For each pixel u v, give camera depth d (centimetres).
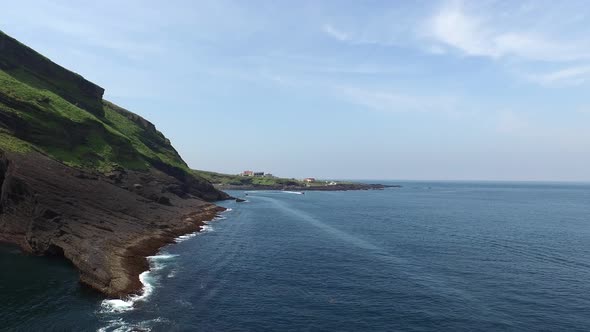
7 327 3006
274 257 5738
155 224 7100
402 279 4644
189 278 4466
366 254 6016
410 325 3309
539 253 6284
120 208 7019
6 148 6175
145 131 15525
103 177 8369
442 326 3300
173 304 3622
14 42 9819
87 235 5200
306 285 4369
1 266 4400
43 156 6869
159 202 9500
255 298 3894
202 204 12244
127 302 3597
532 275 4903
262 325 3256
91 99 12275
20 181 5528
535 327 3306
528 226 9662
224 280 4469
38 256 4800
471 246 6812
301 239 7338
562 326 3334
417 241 7262
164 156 15050
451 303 3844
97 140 9581
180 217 8650
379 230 8675
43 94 8950
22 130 7194
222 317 3384
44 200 5447
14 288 3788
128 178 9281
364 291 4178
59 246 4722
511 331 3219
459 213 12938
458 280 4641
